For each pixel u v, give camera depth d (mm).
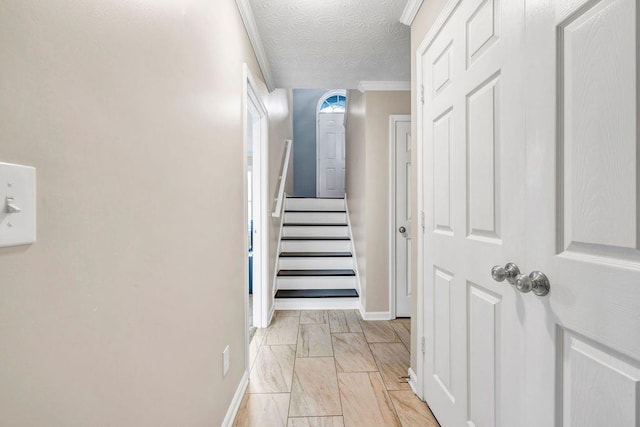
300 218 4293
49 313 498
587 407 688
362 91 2926
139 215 742
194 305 1071
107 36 625
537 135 816
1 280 426
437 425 1460
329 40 2098
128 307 701
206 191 1186
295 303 3141
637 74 580
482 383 1094
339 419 1510
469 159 1171
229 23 1480
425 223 1606
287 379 1865
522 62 872
